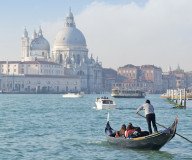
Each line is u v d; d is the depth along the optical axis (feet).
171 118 289.94
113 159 127.65
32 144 156.25
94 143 157.48
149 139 136.87
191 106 459.73
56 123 246.47
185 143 157.28
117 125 237.45
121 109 411.75
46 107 450.30
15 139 170.50
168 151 140.26
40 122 253.65
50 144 156.15
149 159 128.06
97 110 394.32
